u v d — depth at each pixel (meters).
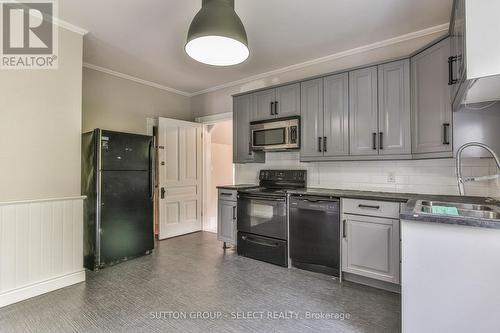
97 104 3.77
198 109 4.94
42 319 1.99
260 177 3.88
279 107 3.44
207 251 3.65
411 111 2.52
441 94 2.25
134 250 3.33
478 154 2.14
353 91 2.87
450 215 1.39
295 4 2.31
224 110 4.54
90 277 2.77
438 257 1.40
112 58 3.46
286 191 3.08
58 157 2.56
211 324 1.94
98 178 2.98
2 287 2.18
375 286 2.54
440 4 2.30
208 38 1.93
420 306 1.45
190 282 2.65
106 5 2.33
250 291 2.46
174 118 4.78
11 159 2.27
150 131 4.41
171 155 4.39
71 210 2.62
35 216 2.37
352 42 3.02
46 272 2.43
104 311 2.11
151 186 3.55
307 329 1.88
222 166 5.77
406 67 2.55
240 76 4.11
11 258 2.23
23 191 2.33
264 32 2.79
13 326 1.91
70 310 2.12
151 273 2.88
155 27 2.72
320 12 2.43
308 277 2.77
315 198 2.81
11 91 2.28
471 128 2.16
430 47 2.33
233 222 3.60
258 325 1.93
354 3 2.30
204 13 1.68
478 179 1.81
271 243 3.14
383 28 2.71
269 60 3.50
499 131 2.09
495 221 1.26
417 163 2.75
